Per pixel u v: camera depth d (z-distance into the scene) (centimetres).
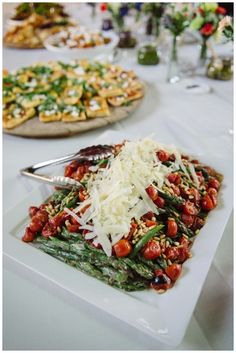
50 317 46
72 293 46
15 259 50
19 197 67
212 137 88
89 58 126
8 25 168
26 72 115
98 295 45
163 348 43
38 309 47
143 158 61
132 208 53
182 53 145
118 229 49
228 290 51
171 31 112
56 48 123
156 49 134
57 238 53
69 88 103
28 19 162
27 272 51
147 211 53
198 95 110
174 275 47
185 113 99
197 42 158
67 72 115
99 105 95
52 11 176
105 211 51
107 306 44
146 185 56
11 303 48
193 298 44
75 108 93
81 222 52
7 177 73
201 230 55
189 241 54
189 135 88
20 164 78
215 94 111
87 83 105
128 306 44
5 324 45
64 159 70
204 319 47
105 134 81
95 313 46
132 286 47
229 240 59
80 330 45
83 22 190
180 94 110
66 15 185
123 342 43
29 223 57
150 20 152
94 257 49
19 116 91
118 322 44
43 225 55
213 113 99
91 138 88
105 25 163
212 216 58
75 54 122
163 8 144
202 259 50
